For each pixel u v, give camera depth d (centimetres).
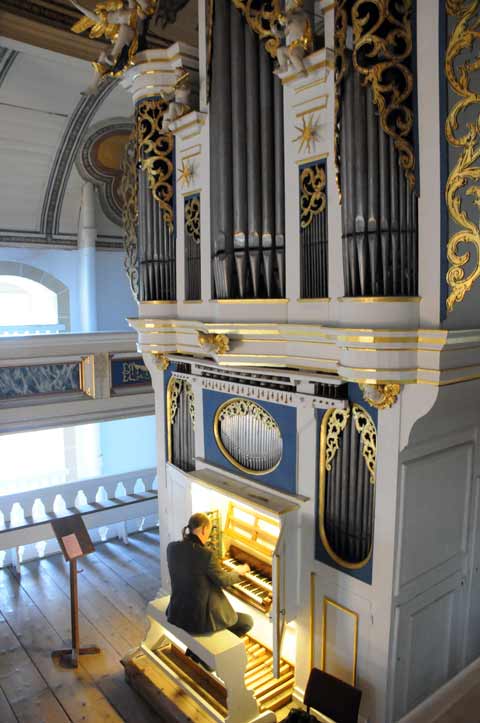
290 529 391
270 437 420
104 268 849
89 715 404
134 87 475
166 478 543
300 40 322
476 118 265
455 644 402
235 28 365
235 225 375
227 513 474
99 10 395
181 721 379
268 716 380
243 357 396
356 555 364
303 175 348
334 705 344
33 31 511
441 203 281
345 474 364
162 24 566
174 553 398
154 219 475
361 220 290
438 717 372
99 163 737
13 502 644
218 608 391
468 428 384
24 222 747
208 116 414
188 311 468
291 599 396
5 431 643
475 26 257
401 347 296
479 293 317
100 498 717
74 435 1039
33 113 623
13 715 404
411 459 342
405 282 296
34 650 482
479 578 416
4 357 634
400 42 275
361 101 281
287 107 350
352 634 367
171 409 532
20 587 595
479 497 402
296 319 364
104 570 632
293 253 360
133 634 506
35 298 895
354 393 351
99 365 701
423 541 359
